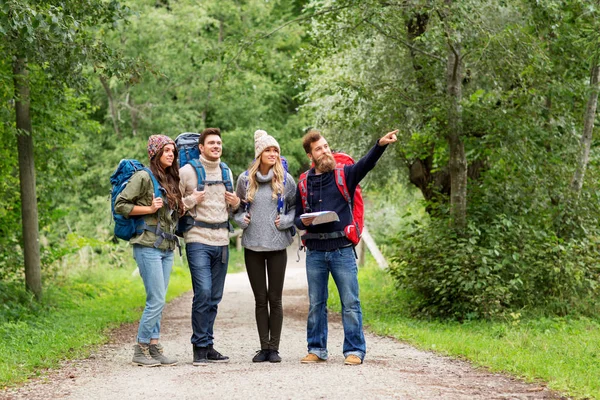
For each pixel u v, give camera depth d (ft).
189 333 41.52
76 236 77.87
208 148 28.66
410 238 50.16
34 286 50.98
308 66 50.75
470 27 44.55
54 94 49.70
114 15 42.34
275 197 28.86
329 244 27.81
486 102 47.73
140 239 27.81
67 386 23.93
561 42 48.26
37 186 58.59
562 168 49.90
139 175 27.66
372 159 27.27
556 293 48.26
